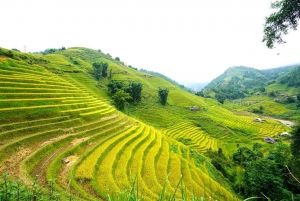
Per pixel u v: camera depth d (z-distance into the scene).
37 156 21.27
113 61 163.25
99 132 33.78
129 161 26.80
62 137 27.28
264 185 19.19
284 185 19.55
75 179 19.25
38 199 5.24
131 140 34.75
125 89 88.25
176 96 111.56
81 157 23.83
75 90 47.56
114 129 36.94
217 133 74.62
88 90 81.50
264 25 9.16
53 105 32.25
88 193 17.50
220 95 178.00
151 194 18.69
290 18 8.36
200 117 87.00
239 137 74.12
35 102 31.03
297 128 20.14
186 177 26.64
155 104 93.25
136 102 89.69
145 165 27.38
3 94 28.48
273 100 142.25
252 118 106.50
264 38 9.41
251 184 20.25
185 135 64.81
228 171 40.72
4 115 24.70
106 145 29.20
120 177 21.64
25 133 24.39
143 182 21.17
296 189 18.69
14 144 21.23
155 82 137.12
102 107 47.03
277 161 21.94
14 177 16.50
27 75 40.56
